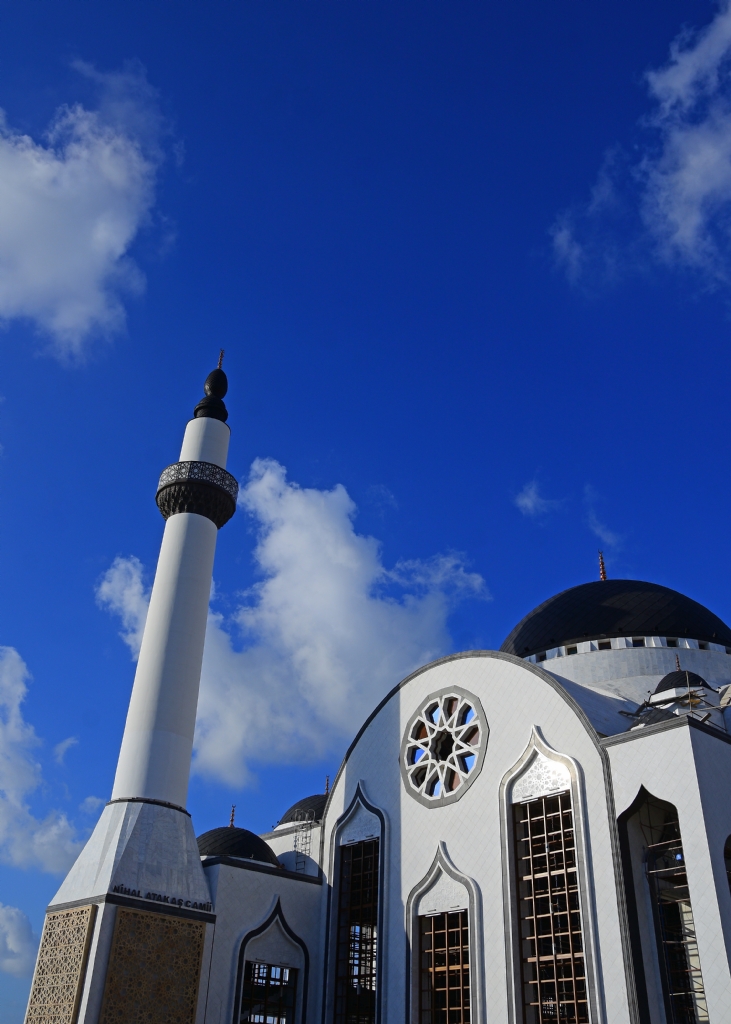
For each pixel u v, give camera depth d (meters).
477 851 35.47
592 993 28.92
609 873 30.33
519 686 37.16
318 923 40.56
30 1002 32.75
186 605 40.81
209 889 37.28
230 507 45.00
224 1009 35.38
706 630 49.03
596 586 52.84
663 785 29.91
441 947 36.00
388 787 40.88
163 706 38.16
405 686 42.62
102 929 31.70
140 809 35.62
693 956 31.59
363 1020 38.88
